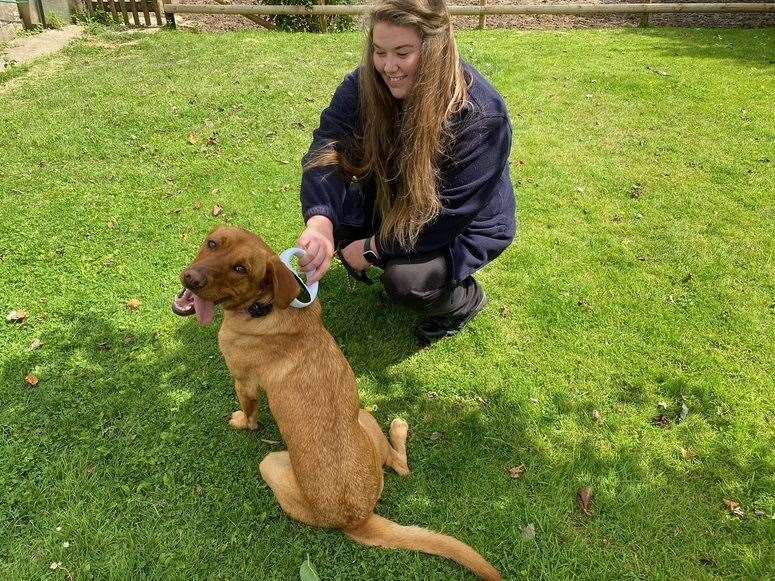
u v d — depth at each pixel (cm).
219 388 361
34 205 506
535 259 477
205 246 272
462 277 347
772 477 322
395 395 367
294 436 270
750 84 817
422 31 267
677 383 373
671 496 313
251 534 291
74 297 417
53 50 888
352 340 402
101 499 301
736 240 501
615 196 561
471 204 314
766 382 375
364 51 291
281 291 266
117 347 382
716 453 334
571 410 359
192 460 323
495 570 256
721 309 430
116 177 554
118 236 478
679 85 812
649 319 422
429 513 305
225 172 570
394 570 280
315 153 327
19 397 347
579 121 707
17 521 290
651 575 281
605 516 304
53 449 322
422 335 400
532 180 581
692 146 652
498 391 370
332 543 289
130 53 891
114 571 273
